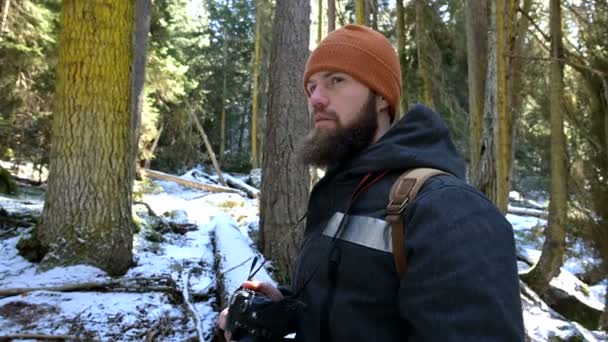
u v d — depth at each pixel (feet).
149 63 47.16
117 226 15.62
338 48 3.62
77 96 15.30
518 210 47.85
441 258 2.57
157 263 17.37
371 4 28.84
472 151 24.31
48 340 10.38
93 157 15.30
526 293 21.54
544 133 30.37
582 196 25.66
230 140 109.70
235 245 19.02
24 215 21.74
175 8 59.82
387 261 2.87
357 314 2.93
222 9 101.24
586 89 25.68
